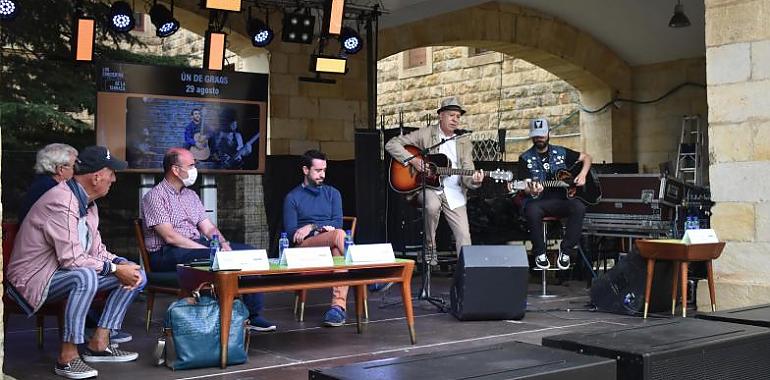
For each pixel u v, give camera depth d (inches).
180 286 197.3
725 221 239.0
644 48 532.4
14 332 231.8
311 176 245.6
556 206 301.3
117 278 184.2
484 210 380.5
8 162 317.4
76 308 170.9
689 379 81.0
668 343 82.7
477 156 597.0
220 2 329.7
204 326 179.8
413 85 678.5
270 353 196.9
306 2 383.2
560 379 72.3
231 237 390.0
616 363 77.0
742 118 235.3
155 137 308.5
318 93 453.4
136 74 305.0
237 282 178.2
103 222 331.6
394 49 473.1
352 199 403.2
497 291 244.1
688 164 525.0
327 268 185.2
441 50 653.3
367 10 425.4
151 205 222.5
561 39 525.3
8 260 183.8
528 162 303.3
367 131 359.6
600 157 553.6
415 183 277.9
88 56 324.2
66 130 474.6
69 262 170.2
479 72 625.0
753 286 230.1
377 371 72.5
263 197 396.2
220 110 320.8
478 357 78.3
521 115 599.2
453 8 436.1
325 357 192.1
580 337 87.0
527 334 221.9
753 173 233.1
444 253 390.6
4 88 452.1
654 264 247.1
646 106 548.7
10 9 304.2
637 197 302.2
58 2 453.1
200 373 175.5
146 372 176.7
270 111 439.5
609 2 490.3
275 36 439.2
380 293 320.2
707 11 241.6
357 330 226.8
